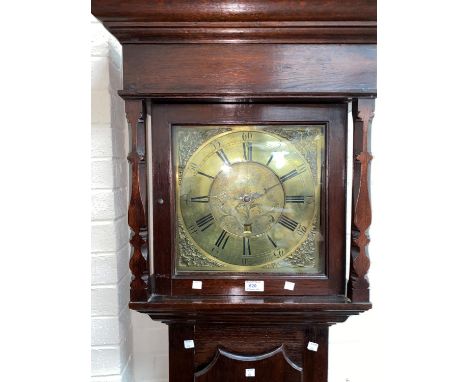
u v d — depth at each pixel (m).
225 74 0.79
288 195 0.85
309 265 0.85
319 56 0.79
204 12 0.74
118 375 1.05
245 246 0.85
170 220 0.84
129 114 0.80
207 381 0.91
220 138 0.84
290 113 0.83
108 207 1.03
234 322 0.90
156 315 0.86
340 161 0.83
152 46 0.79
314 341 0.91
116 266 1.04
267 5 0.73
